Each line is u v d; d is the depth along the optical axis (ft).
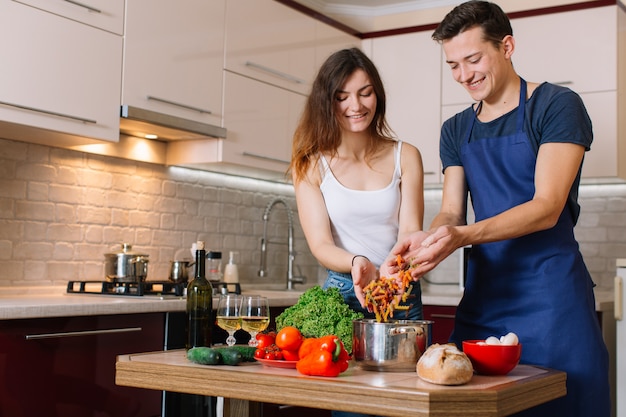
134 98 11.10
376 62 15.92
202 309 6.75
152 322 10.03
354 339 5.77
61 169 11.62
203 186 14.12
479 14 6.81
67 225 11.69
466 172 7.41
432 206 16.58
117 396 9.48
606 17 13.85
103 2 10.64
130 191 12.71
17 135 10.54
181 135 12.46
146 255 11.47
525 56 14.44
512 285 6.95
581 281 6.85
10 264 10.89
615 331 13.00
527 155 6.93
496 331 7.01
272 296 12.48
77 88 10.29
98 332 9.27
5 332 8.38
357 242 7.40
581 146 6.63
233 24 12.83
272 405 11.79
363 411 4.85
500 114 7.19
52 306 8.72
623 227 14.84
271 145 13.66
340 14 16.12
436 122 15.28
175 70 11.77
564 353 6.67
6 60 9.43
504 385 5.07
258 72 13.35
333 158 7.46
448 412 4.67
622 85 14.14
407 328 5.59
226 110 12.71
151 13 11.37
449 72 15.20
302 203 7.51
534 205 6.41
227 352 5.74
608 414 6.78
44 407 8.70
